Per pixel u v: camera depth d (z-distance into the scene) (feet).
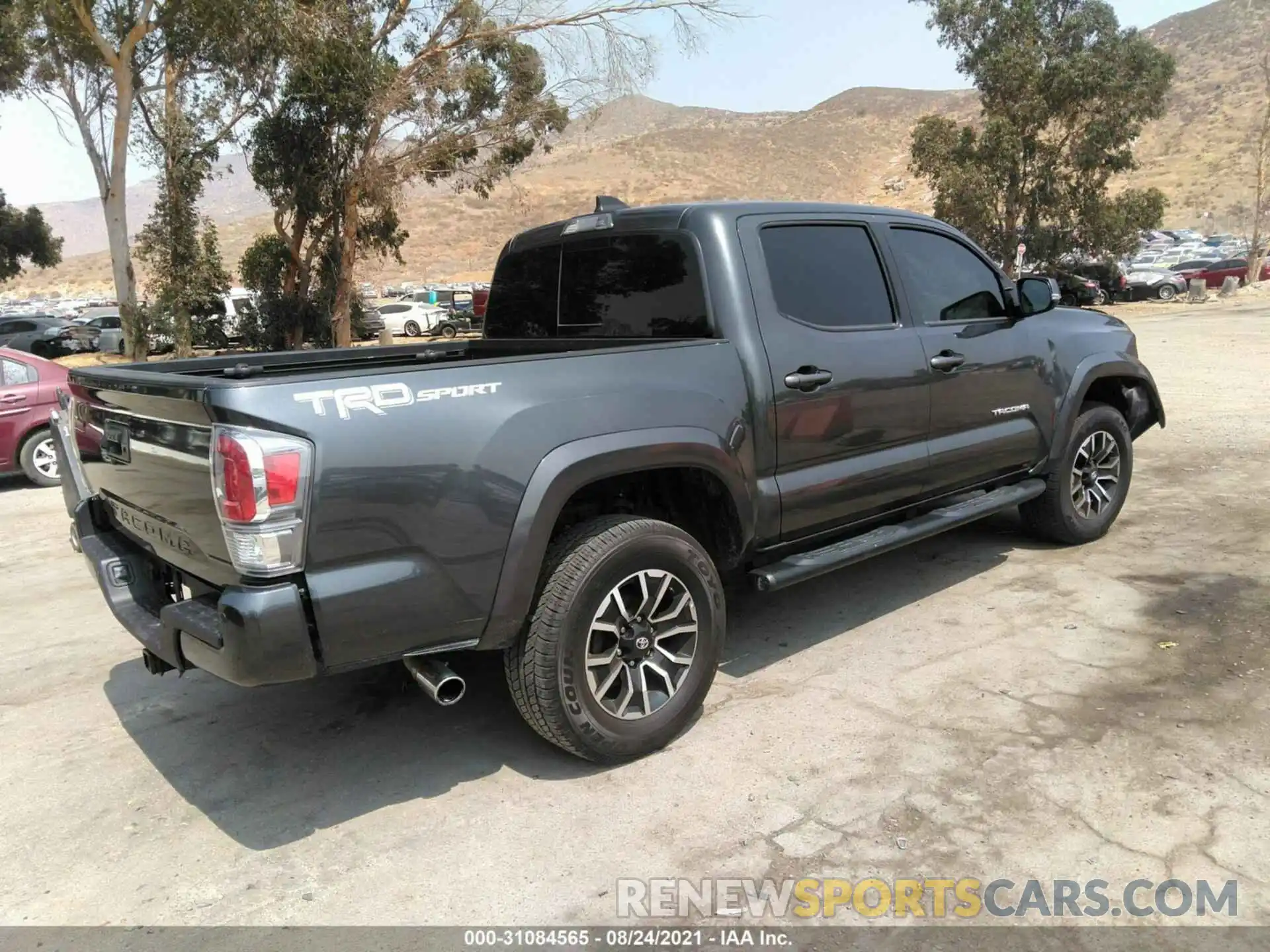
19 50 64.13
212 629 8.77
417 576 9.04
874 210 14.20
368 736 11.76
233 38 64.75
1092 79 102.06
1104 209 108.99
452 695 9.46
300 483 8.34
